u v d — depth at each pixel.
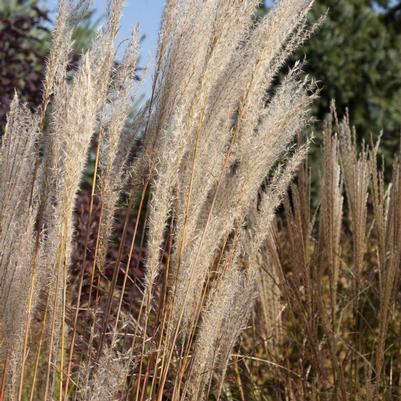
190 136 2.83
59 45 2.79
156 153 3.04
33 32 7.55
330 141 3.97
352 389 3.93
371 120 12.88
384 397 3.66
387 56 13.02
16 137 2.69
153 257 2.74
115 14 2.89
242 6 2.73
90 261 4.64
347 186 3.95
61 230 2.59
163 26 3.02
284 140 3.05
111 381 2.62
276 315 4.54
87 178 5.66
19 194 2.67
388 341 4.30
